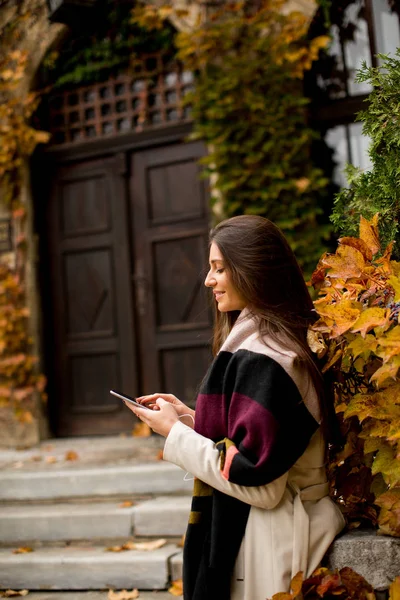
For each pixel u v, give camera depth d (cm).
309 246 435
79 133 530
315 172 434
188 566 159
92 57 518
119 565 298
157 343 504
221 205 453
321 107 451
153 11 479
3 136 516
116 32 512
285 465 147
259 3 450
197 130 457
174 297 502
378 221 191
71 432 521
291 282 174
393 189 185
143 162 514
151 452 430
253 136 444
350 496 176
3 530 348
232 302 173
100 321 521
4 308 508
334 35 449
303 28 437
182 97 499
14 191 521
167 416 169
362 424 169
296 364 155
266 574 151
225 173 449
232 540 155
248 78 446
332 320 157
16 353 509
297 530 153
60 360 529
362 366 168
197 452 155
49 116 532
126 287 512
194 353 496
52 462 430
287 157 439
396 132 185
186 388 496
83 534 338
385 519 158
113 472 372
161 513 328
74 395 524
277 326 162
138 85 514
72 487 375
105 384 516
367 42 439
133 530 332
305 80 456
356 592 151
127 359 510
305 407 155
